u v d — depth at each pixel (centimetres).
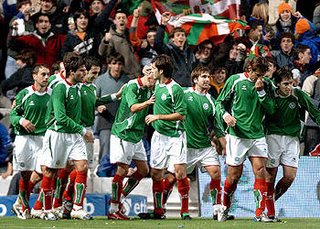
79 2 6009
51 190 4341
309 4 6756
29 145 4525
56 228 3650
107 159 5250
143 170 4528
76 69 4231
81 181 4278
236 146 4097
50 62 5791
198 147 4556
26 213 4469
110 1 5759
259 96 3997
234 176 4159
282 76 4072
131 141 4434
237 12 6016
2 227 3709
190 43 5659
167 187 4606
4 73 6112
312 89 5572
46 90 4544
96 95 4953
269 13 6575
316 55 5953
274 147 4191
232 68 5575
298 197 5209
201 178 5188
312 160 5250
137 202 5000
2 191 5288
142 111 4441
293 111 4172
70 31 5781
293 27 6141
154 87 4459
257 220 4150
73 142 4269
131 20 6044
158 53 5544
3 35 6162
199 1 5981
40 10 5869
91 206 4878
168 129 4397
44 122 4541
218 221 4250
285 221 4284
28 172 4519
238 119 4072
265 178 4116
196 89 4550
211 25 5728
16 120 4462
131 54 5662
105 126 5294
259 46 5584
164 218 4556
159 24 5903
